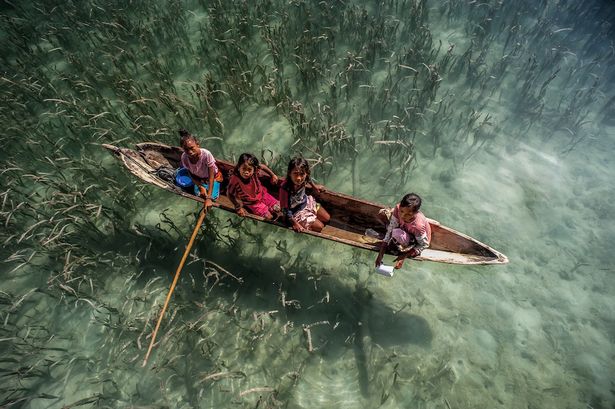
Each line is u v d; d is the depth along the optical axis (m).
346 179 5.38
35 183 5.38
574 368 3.97
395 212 3.66
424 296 4.48
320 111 5.70
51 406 3.92
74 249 4.60
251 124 5.88
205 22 7.12
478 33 6.56
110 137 5.53
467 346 4.16
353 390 3.95
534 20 6.71
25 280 4.72
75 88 6.08
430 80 5.69
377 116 5.86
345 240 4.09
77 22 6.78
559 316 4.28
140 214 5.15
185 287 4.58
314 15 6.94
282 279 4.62
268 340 4.22
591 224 4.84
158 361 4.08
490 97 6.04
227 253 4.82
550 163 5.39
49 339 4.20
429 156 5.52
